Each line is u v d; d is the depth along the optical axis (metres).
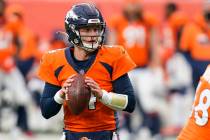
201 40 27.33
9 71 28.73
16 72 28.86
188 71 30.25
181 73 30.31
